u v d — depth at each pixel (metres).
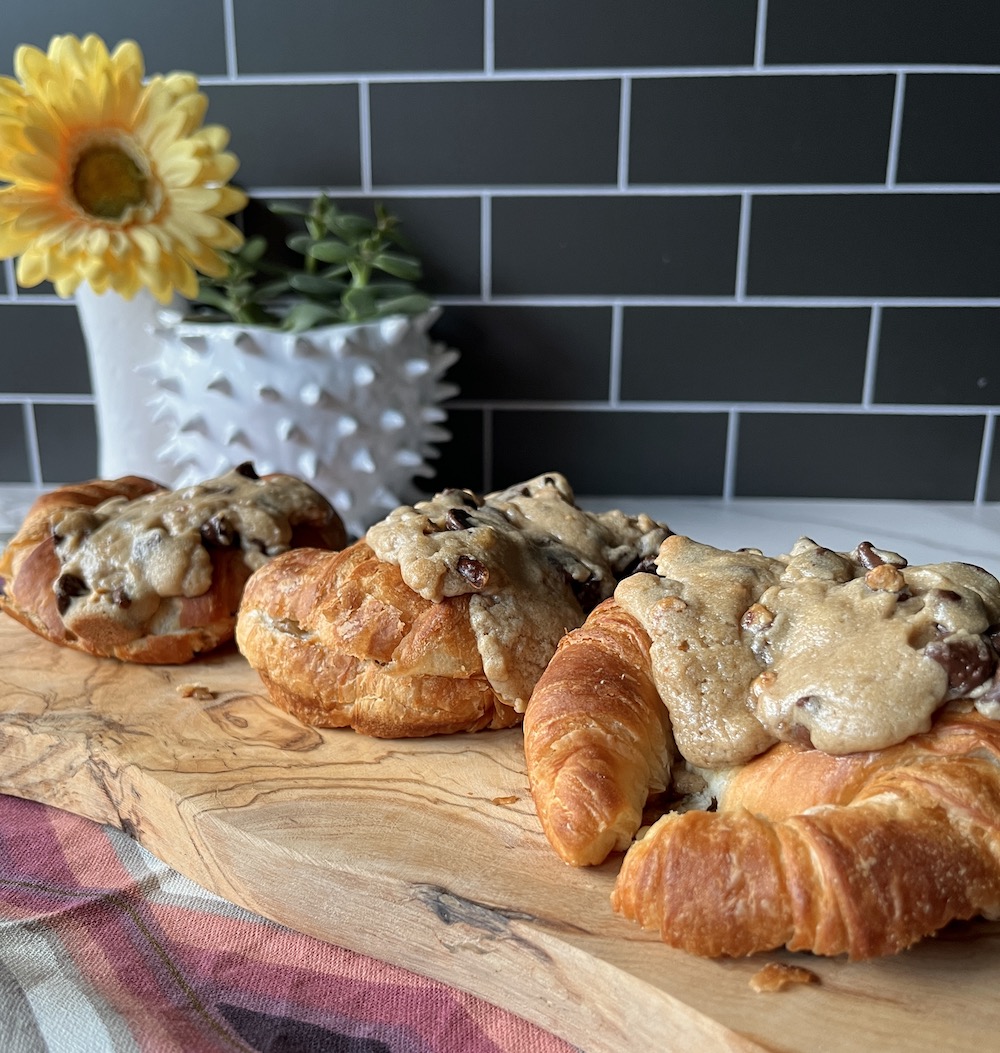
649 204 0.61
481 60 0.59
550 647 0.39
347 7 0.59
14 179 0.50
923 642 0.32
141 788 0.37
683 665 0.34
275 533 0.46
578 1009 0.29
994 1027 0.26
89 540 0.45
